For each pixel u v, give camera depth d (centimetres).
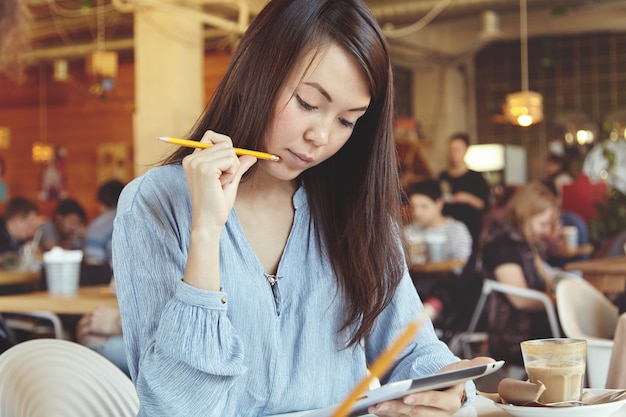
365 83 154
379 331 180
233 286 160
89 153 1379
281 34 152
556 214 747
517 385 149
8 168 1428
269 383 162
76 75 1381
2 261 679
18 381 163
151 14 982
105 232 706
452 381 136
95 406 174
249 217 169
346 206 172
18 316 557
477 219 825
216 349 140
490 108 1275
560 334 559
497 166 1145
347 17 152
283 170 156
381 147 171
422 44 1274
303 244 170
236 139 156
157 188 159
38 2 1052
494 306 575
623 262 595
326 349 168
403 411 146
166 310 141
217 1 963
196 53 1002
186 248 158
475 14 1159
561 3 1140
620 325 251
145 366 144
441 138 1283
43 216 1396
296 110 152
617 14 1191
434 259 733
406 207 188
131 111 1350
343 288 169
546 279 573
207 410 143
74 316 528
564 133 1201
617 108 1216
